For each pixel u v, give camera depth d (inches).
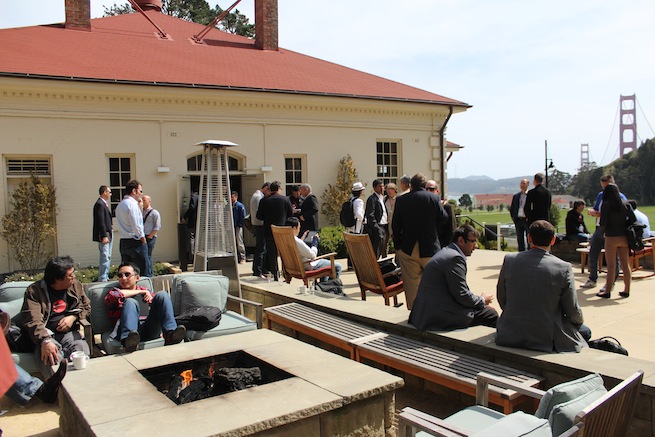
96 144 490.3
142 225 346.0
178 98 522.6
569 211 465.7
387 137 658.2
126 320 203.0
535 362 152.9
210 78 549.6
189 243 490.6
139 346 204.2
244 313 306.7
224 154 362.0
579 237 452.4
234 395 134.6
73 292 212.4
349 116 628.1
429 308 190.5
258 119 569.9
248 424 117.3
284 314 237.5
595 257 348.8
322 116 610.2
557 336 159.3
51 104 469.1
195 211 483.5
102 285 226.4
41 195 456.4
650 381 130.7
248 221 504.7
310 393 134.5
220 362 172.4
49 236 474.6
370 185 647.1
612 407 100.7
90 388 144.0
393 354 175.9
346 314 228.2
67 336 203.9
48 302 201.0
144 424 119.0
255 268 384.5
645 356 206.7
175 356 170.6
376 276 279.0
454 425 110.3
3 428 167.3
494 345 167.6
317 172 610.9
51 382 157.9
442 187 705.0
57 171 474.3
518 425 90.8
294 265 318.0
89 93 480.7
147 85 493.4
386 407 143.1
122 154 504.4
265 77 601.9
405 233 267.0
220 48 697.6
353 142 633.6
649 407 129.0
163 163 520.1
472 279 392.5
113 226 501.7
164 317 207.0
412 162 679.1
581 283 362.0
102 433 114.8
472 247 198.1
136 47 609.0
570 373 144.2
